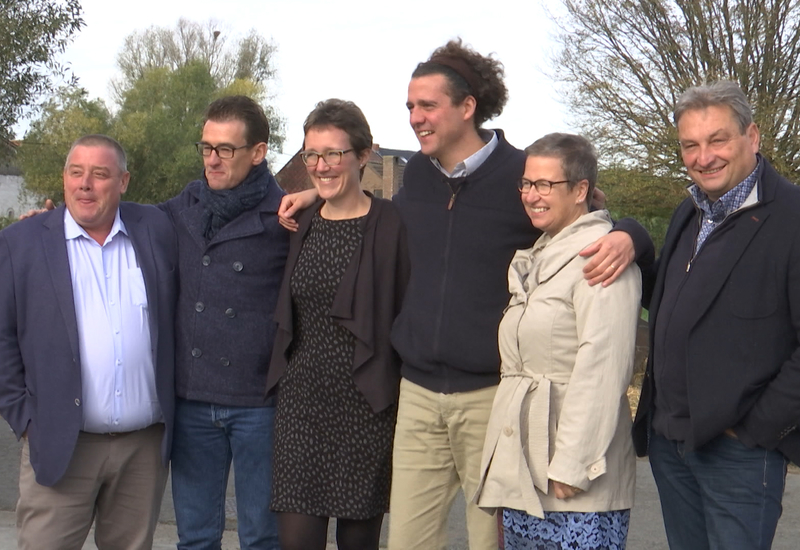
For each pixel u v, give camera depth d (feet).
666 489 10.44
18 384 11.39
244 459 12.19
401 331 11.32
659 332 10.07
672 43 44.42
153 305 11.69
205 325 11.97
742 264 9.46
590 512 9.88
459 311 10.96
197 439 12.24
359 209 11.82
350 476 11.57
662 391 10.01
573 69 46.44
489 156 11.23
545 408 10.03
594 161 10.46
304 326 11.75
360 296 11.41
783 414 9.24
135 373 11.55
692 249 10.07
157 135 129.59
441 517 11.52
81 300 11.36
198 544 12.44
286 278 11.82
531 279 10.36
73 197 11.27
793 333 9.44
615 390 9.77
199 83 138.00
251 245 12.05
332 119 11.40
